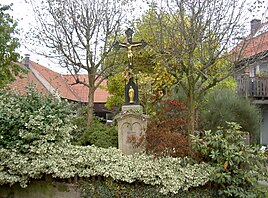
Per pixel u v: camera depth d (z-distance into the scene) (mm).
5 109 7066
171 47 7426
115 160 6703
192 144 6445
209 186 6207
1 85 12078
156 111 7938
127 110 7844
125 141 7605
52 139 6926
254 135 11984
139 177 6262
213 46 7102
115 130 9227
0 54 12555
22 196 6969
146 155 6914
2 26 12586
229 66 7754
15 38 12758
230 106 11844
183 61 7250
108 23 11500
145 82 11016
